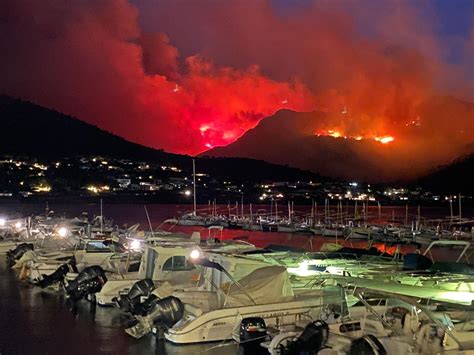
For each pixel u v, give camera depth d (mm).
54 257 26938
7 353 14898
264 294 16047
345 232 66875
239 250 25391
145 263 20906
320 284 17703
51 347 15391
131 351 14844
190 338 15156
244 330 14219
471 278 19016
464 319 13219
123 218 108000
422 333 12172
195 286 18422
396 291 16078
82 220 52719
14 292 23453
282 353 12828
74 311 19688
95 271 21453
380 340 12258
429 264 22203
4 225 47219
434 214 160875
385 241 52656
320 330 12820
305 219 98375
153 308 15625
